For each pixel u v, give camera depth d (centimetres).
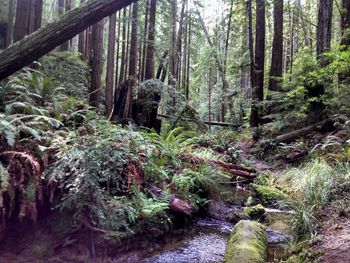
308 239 398
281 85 1176
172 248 426
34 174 373
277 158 973
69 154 390
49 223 400
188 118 1320
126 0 374
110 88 1097
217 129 1753
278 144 1038
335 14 2105
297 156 898
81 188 373
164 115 1368
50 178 377
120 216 399
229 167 754
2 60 368
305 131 996
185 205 505
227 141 1188
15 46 370
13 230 385
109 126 533
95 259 380
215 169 682
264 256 366
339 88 972
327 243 362
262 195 652
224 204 631
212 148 1044
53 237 390
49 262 364
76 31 377
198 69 1736
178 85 1838
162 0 1516
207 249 427
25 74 576
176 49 1861
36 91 573
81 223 392
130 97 1120
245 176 772
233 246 376
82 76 1078
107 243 397
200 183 610
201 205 573
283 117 1163
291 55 2359
